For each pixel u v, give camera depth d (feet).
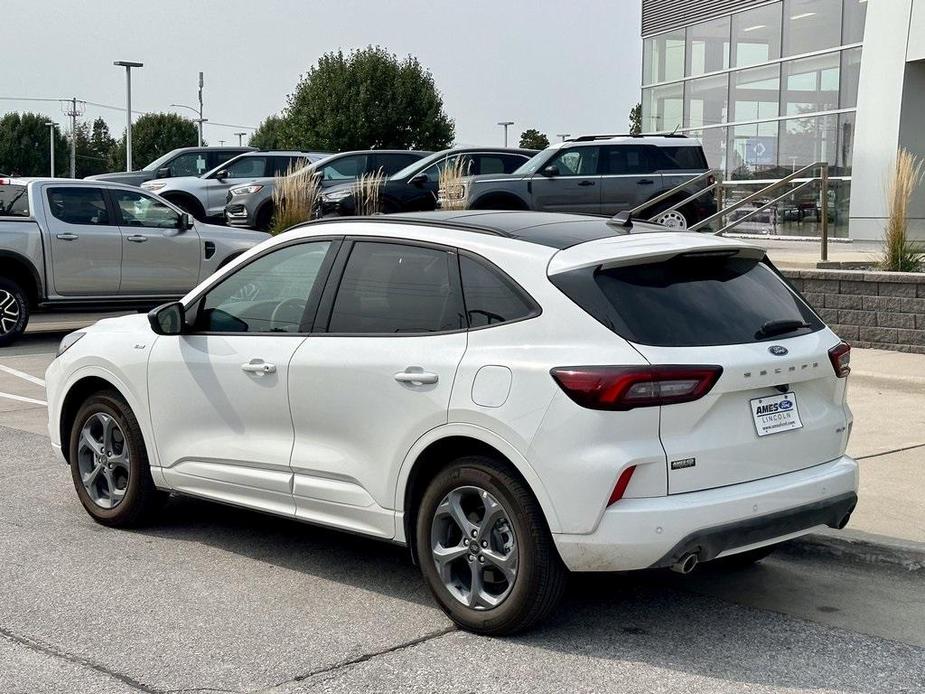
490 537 16.16
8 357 46.37
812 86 78.54
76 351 22.08
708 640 16.35
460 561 16.75
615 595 18.34
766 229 78.54
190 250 51.65
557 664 15.40
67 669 15.23
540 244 16.60
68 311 50.44
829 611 17.63
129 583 18.88
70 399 22.65
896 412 30.45
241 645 16.14
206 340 19.98
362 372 17.38
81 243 48.44
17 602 17.94
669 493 15.14
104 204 49.60
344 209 60.34
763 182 79.10
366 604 17.88
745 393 15.85
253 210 66.90
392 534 17.34
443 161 64.13
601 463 14.88
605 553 15.02
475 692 14.49
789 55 80.59
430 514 16.71
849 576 19.33
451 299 16.93
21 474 26.84
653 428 15.05
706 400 15.31
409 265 17.65
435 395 16.43
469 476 16.14
